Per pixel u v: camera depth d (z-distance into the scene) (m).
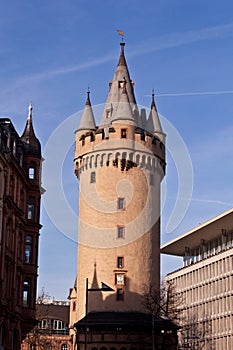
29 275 68.50
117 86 90.19
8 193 59.62
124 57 92.81
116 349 78.75
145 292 82.00
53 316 148.25
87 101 90.25
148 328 79.50
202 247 141.00
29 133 72.88
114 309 81.06
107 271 82.50
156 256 84.88
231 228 130.62
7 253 59.47
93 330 79.56
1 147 58.28
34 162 71.62
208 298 126.94
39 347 100.88
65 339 143.12
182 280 138.62
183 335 113.56
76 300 90.69
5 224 58.34
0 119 63.22
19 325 64.94
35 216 70.31
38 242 70.75
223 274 122.62
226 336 118.25
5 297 58.75
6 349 58.28
